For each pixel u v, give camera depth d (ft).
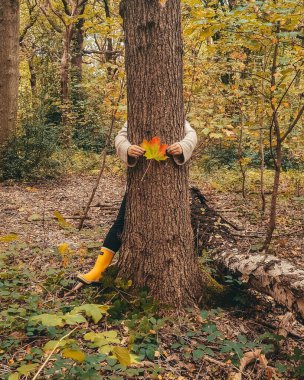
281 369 9.00
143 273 11.09
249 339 10.32
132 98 10.87
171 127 10.77
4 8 36.99
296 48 14.69
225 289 11.94
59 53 65.67
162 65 10.58
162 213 10.91
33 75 74.90
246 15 13.05
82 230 19.51
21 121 38.19
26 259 15.37
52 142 38.65
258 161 42.11
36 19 69.46
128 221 11.37
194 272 11.48
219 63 23.24
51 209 25.27
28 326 10.06
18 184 34.53
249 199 27.71
